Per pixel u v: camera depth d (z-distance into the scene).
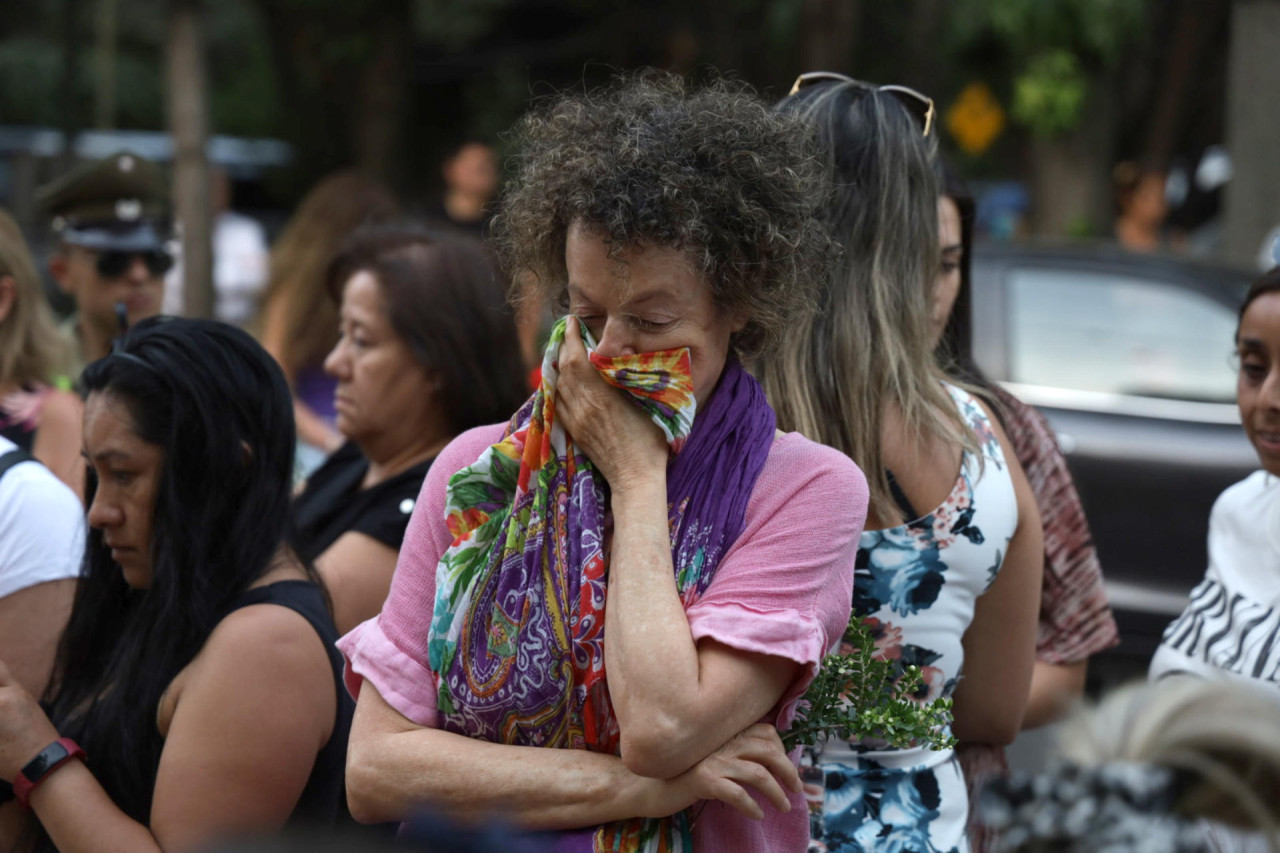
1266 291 5.88
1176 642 6.18
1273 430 5.88
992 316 13.97
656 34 37.53
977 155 35.47
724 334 4.28
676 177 4.00
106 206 10.37
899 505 5.18
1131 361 13.62
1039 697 6.34
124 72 48.94
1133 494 13.09
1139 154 30.59
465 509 4.28
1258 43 19.39
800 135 4.34
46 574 6.18
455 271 7.39
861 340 5.23
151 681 5.32
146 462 5.39
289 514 5.65
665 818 4.17
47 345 8.53
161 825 5.14
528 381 7.72
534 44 42.38
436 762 4.14
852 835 5.13
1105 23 25.91
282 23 35.34
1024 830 3.10
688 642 3.97
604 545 4.25
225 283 24.77
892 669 5.18
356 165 35.62
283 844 2.29
